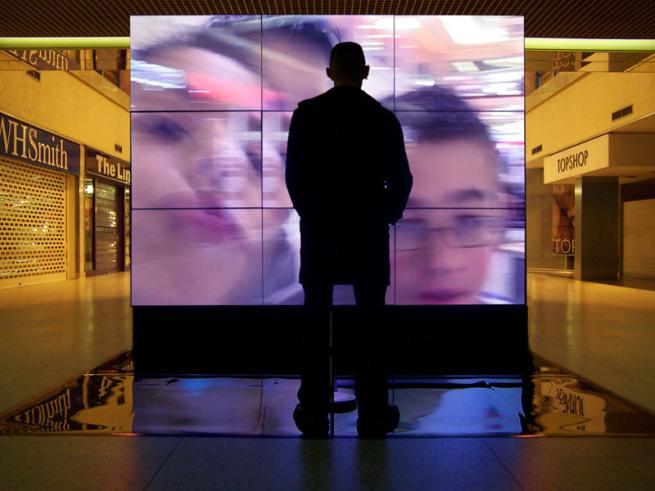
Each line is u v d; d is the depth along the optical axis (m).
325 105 2.90
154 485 2.25
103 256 17.28
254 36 4.67
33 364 4.47
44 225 13.88
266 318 4.75
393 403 3.39
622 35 6.59
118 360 4.57
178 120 4.70
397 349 4.67
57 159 14.07
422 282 4.67
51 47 6.84
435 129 4.62
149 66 4.68
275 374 4.09
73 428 2.93
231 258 4.74
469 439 2.77
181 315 4.75
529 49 6.84
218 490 2.21
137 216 4.72
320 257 2.88
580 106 13.93
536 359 4.64
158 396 3.54
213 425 2.98
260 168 4.70
